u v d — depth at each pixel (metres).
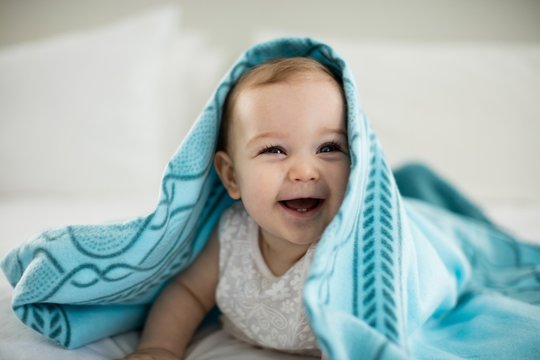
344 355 0.43
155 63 1.62
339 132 0.62
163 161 1.66
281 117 0.61
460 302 0.74
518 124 1.48
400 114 1.53
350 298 0.52
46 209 1.29
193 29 1.96
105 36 1.61
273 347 0.65
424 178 1.10
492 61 1.59
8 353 0.56
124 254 0.58
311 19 1.94
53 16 1.92
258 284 0.67
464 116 1.51
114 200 1.41
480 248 0.91
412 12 1.92
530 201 1.40
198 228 0.73
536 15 1.88
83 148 1.47
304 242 0.63
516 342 0.57
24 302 0.56
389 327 0.49
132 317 0.69
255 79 0.65
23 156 1.45
